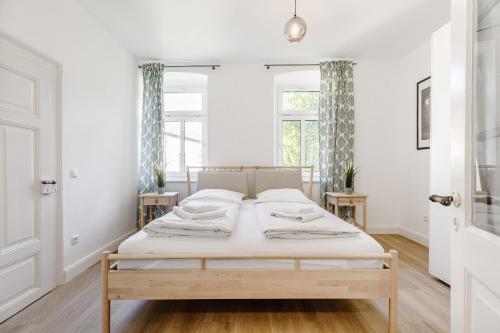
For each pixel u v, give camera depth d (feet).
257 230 6.58
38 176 6.75
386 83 12.82
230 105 12.94
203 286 5.20
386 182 12.88
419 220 11.44
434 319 5.81
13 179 6.06
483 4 2.96
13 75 6.06
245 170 12.89
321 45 11.30
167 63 12.94
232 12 8.87
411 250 10.34
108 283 5.17
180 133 13.97
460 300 3.08
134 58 12.45
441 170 7.48
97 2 8.35
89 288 7.29
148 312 6.03
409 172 12.13
